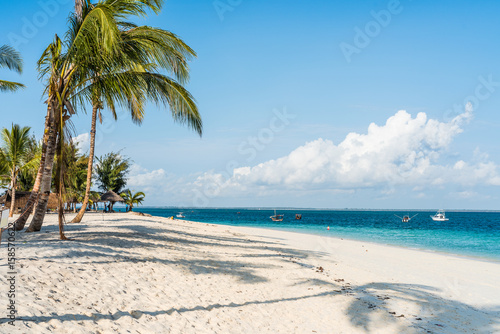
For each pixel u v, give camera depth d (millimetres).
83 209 18016
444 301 8656
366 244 22953
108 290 5812
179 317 5473
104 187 44500
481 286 10719
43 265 6176
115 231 13305
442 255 18750
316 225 54188
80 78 10227
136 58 10445
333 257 15016
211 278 8203
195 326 5277
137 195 48844
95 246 8820
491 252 21250
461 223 73125
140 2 10117
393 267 13430
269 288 8188
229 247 14234
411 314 7359
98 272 6602
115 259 7906
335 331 6102
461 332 6523
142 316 5160
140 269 7570
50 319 4207
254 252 13570
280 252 14688
